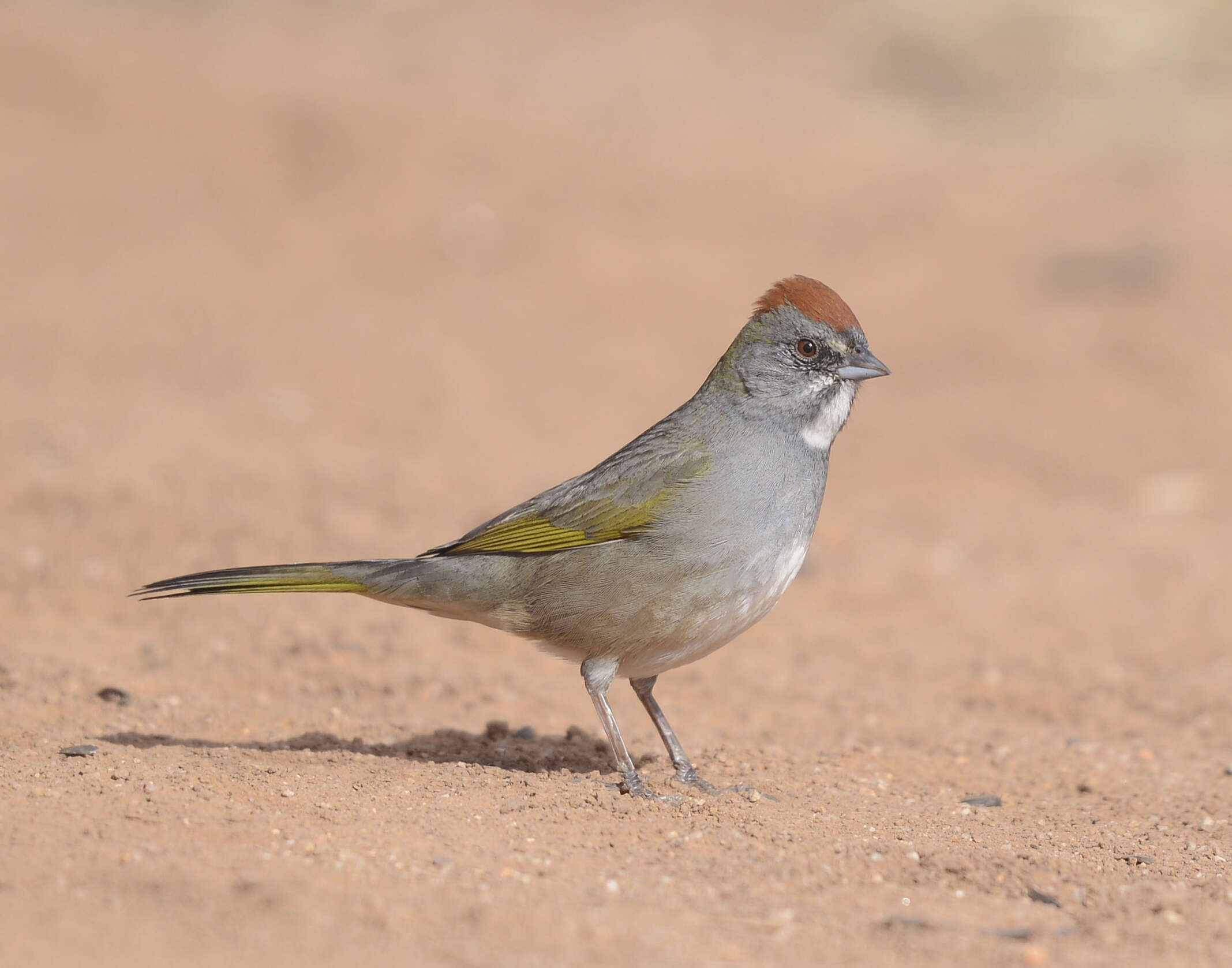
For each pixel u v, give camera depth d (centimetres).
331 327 2683
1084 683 1498
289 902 714
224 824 842
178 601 1534
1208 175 3384
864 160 3516
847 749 1228
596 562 978
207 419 2200
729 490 977
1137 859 914
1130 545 1989
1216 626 1698
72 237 2995
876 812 1006
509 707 1331
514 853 832
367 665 1408
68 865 750
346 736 1155
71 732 1091
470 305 2833
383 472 2022
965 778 1162
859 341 1023
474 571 1008
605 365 2606
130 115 3488
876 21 4459
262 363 2488
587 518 978
